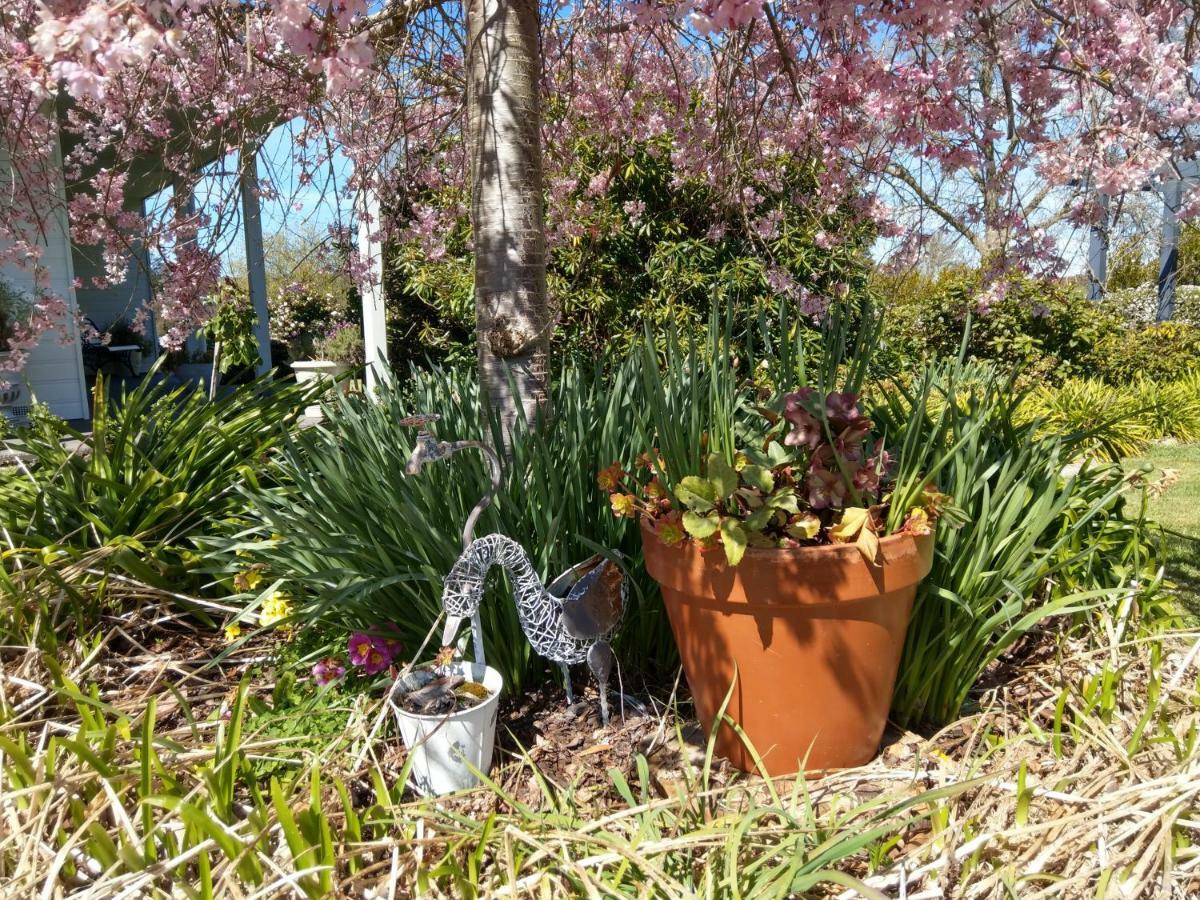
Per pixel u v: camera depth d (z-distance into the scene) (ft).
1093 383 27.04
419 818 5.42
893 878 4.78
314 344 34.09
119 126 13.53
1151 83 7.97
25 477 10.72
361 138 13.05
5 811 5.08
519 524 7.32
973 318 28.99
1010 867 4.70
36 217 12.37
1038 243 9.30
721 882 4.52
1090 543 8.36
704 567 5.96
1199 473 20.18
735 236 21.06
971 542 6.65
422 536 6.96
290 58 11.64
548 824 5.27
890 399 8.95
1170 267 31.32
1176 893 4.79
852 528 5.84
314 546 7.45
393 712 6.68
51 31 4.74
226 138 14.25
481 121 8.14
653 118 14.37
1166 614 7.93
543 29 11.75
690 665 6.52
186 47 10.62
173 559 9.46
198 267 12.53
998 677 7.77
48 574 8.14
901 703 7.03
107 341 15.57
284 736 6.56
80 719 6.79
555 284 20.58
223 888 4.60
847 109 10.41
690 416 6.95
